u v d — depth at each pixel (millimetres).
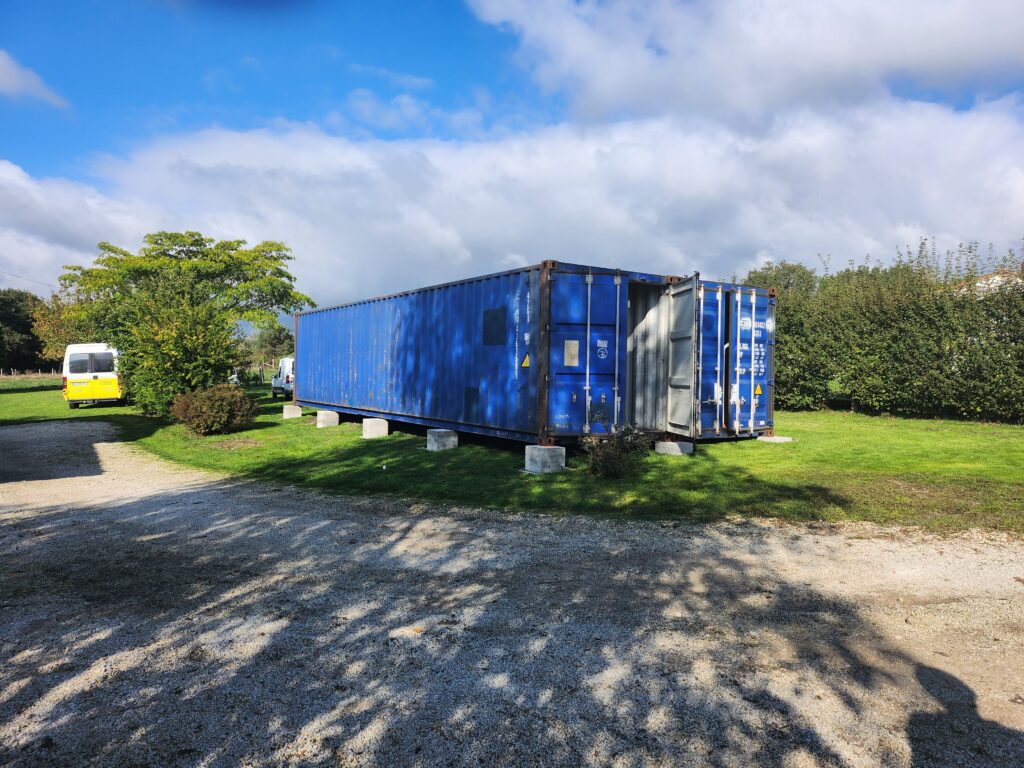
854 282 18781
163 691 3312
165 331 17641
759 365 11383
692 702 3139
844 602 4418
